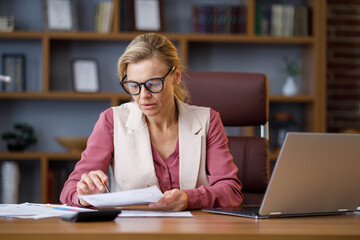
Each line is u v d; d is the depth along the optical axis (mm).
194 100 2100
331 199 1322
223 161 1675
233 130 3916
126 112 1719
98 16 3697
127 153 1648
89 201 1260
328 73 4031
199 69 3980
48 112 3922
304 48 3953
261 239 984
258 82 2109
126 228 1026
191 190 1405
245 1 3818
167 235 973
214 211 1330
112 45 3918
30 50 3885
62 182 3676
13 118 3896
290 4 4008
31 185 3879
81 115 3943
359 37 4047
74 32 3666
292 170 1220
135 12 3738
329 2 4035
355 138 1295
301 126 4051
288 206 1258
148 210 1352
